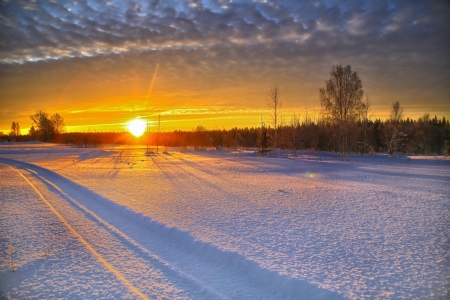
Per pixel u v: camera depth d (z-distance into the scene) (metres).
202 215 8.55
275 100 41.41
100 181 15.73
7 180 16.22
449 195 11.82
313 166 25.14
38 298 4.29
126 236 6.98
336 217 8.41
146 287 4.60
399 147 41.91
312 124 57.56
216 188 13.62
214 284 4.74
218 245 6.07
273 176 18.38
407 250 5.89
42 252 5.99
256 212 8.95
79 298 4.29
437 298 4.11
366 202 10.47
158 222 7.74
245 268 5.21
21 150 52.31
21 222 8.06
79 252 5.99
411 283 4.54
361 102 38.59
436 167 23.94
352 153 41.62
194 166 25.23
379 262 5.31
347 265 5.18
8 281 4.80
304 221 7.98
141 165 26.02
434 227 7.45
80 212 9.20
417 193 12.27
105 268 5.27
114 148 64.44
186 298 4.30
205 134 64.25
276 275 4.79
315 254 5.66
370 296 4.16
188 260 5.68
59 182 15.54
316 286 4.41
